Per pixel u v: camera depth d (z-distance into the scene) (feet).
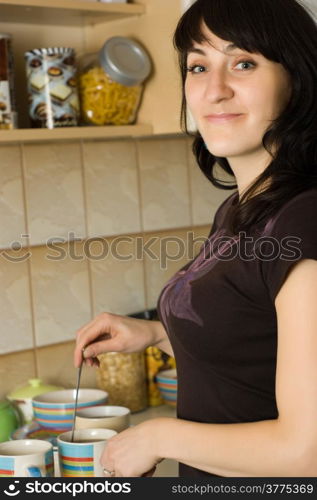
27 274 6.06
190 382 3.71
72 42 6.03
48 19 5.59
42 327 6.16
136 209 6.62
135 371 6.32
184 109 4.57
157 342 4.67
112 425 4.66
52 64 5.12
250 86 3.51
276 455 3.08
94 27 5.96
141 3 5.51
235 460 3.21
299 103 3.53
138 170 6.60
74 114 5.24
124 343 4.60
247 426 3.23
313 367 3.02
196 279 3.66
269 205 3.42
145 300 6.75
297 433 3.03
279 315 3.18
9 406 5.68
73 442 4.34
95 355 4.65
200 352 3.59
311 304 3.07
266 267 3.31
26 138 4.92
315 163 3.55
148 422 3.55
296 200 3.31
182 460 3.43
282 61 3.50
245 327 3.46
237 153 3.63
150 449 3.48
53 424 5.36
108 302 6.51
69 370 6.33
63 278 6.24
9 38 4.99
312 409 3.01
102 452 4.14
